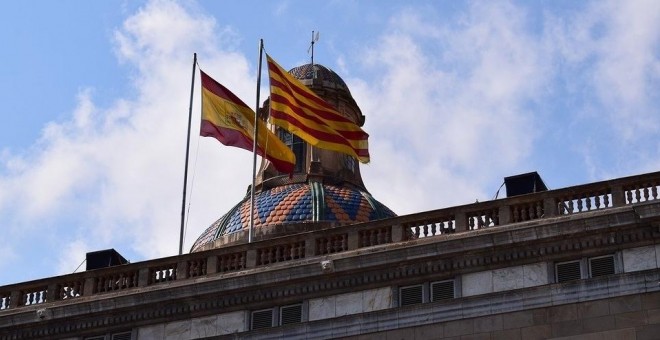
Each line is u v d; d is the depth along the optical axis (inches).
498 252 2314.2
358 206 3695.9
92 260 2952.8
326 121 2906.0
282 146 2908.5
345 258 2377.0
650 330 2186.3
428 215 2406.5
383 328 2316.7
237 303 2436.0
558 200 2340.1
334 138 2896.2
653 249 2241.6
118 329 2500.0
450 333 2279.8
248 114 2898.6
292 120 2896.2
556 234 2281.0
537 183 2645.2
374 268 2367.1
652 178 2294.5
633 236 2253.9
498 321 2262.6
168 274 2539.4
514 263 2304.4
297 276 2399.1
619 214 2252.7
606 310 2215.8
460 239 2325.3
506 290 2283.5
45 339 2539.4
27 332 2554.1
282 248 2482.8
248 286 2423.7
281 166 2901.1
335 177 3843.5
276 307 2416.3
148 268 2546.8
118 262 2957.7
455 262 2331.4
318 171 3816.4
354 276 2380.7
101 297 2522.1
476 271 2320.4
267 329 2377.0
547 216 2330.2
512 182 2662.4
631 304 2207.2
